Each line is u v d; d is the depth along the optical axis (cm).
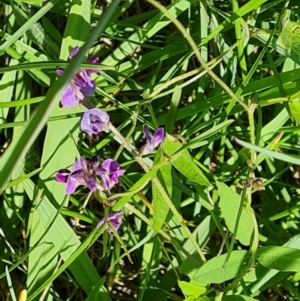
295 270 29
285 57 36
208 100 34
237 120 36
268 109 38
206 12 34
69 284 36
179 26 23
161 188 29
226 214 30
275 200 37
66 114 32
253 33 33
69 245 32
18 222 35
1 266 35
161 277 37
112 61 35
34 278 33
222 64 36
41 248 33
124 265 37
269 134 35
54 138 32
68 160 32
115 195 29
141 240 35
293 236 35
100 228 29
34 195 33
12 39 31
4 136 36
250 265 29
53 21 36
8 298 35
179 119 35
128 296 37
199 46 33
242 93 33
